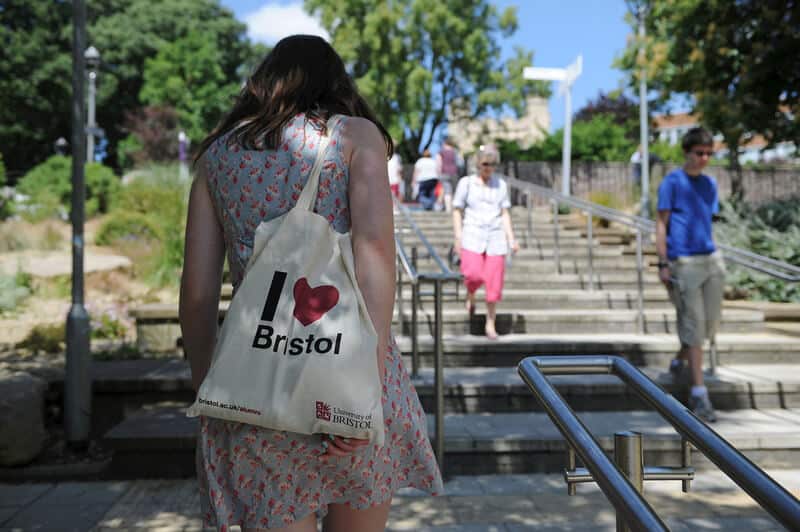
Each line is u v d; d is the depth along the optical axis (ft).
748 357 19.90
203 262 5.45
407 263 17.19
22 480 14.51
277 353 4.70
